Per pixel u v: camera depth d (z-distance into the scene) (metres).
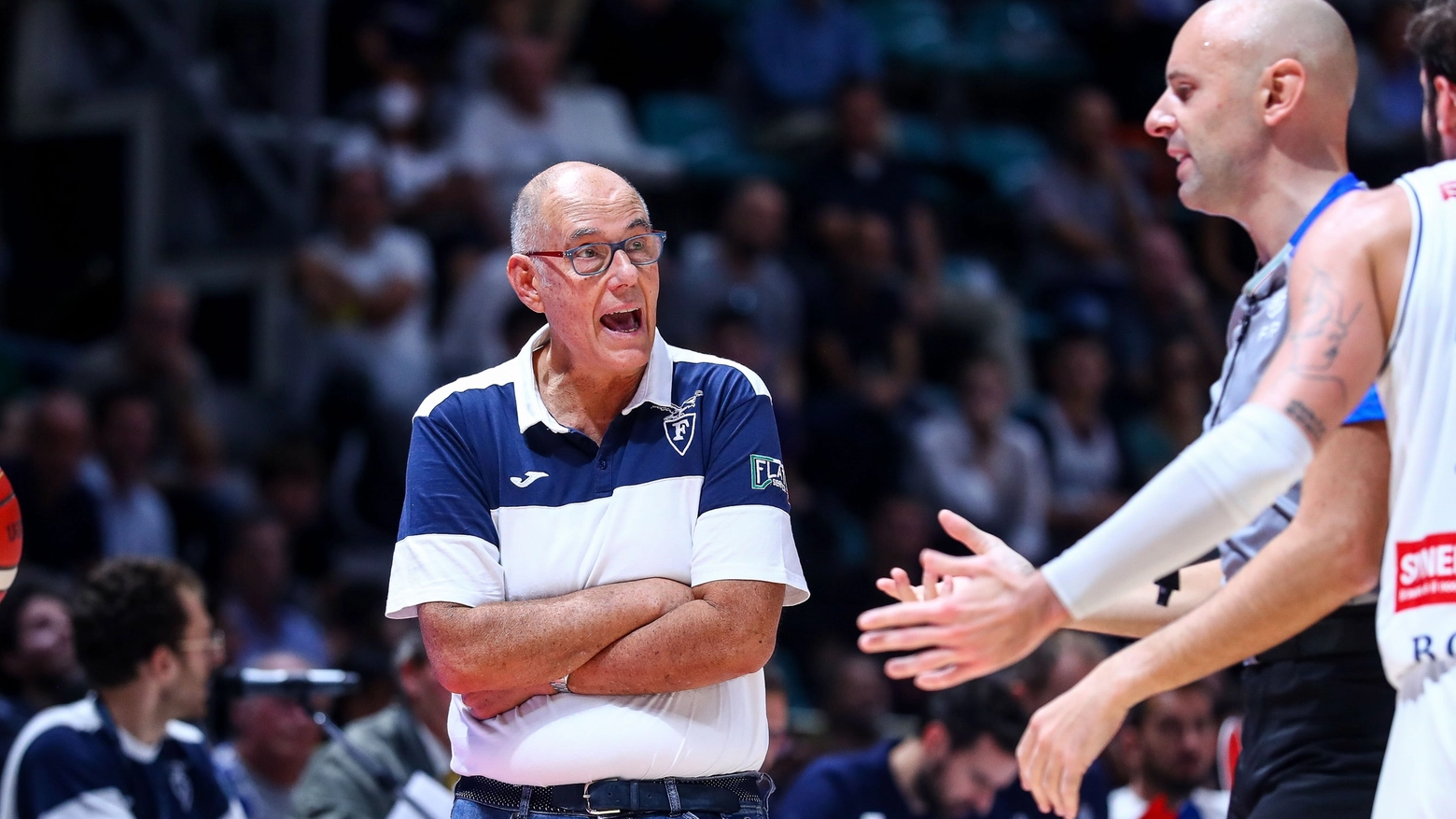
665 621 9.78
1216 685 20.22
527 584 10.12
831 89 38.25
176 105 32.00
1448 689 7.96
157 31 32.12
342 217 29.48
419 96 33.22
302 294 29.12
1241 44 9.71
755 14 38.59
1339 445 8.66
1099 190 36.53
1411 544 8.13
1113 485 32.34
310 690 14.94
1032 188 36.66
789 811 16.67
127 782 14.32
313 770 15.38
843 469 30.20
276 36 32.03
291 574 26.14
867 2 43.12
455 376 29.00
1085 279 35.44
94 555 24.11
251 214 32.09
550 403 10.52
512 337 27.42
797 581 10.16
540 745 9.85
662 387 10.40
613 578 10.04
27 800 13.95
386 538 27.72
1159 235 35.44
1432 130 9.34
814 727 23.16
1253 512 7.77
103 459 25.55
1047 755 8.61
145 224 31.89
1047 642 16.89
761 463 10.23
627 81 39.31
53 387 29.50
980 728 16.02
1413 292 8.10
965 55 41.75
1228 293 37.09
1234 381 9.98
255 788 17.78
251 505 27.23
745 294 31.19
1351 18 41.22
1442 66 9.11
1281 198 9.70
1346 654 9.43
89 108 32.56
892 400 31.61
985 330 35.03
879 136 35.56
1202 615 8.67
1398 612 8.16
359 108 33.00
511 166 32.72
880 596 27.34
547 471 10.24
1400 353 8.17
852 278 32.91
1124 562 7.77
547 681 9.83
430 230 31.67
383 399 28.22
